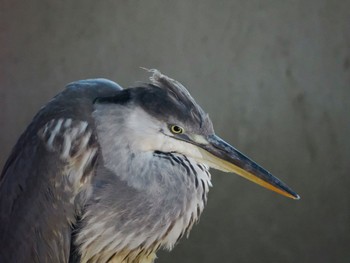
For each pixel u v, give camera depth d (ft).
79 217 15.57
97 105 15.49
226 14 27.20
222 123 27.12
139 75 27.35
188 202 15.72
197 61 27.27
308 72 26.91
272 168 26.81
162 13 27.32
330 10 26.78
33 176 15.47
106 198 15.40
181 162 15.71
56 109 15.69
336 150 26.61
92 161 15.40
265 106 27.02
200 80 27.25
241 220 26.43
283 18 27.02
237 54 27.17
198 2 27.25
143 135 15.17
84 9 27.37
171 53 27.32
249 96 27.09
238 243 26.37
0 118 27.22
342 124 26.68
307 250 26.30
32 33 27.50
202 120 15.21
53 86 27.40
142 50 27.35
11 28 27.40
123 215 15.47
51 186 15.30
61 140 15.35
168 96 15.07
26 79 27.43
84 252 15.81
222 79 27.17
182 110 14.99
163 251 26.21
